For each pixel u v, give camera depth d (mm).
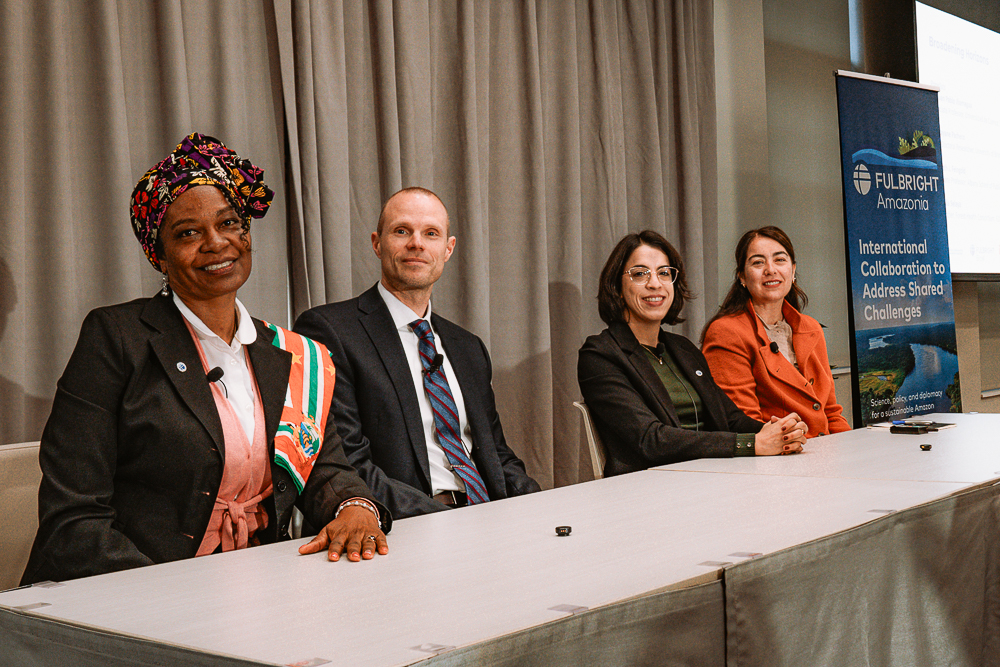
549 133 3355
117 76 2146
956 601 1423
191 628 847
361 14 2711
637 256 2658
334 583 1024
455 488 2156
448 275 3012
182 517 1361
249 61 2480
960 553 1446
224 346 1466
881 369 4012
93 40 2146
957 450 2049
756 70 4285
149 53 2279
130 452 1353
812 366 3098
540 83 3240
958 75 4820
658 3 3709
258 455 1443
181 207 1418
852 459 1968
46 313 2059
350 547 1179
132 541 1315
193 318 1450
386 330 2164
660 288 2631
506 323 3178
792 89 4535
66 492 1268
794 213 4543
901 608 1287
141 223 1465
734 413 2703
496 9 3180
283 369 1516
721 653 983
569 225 3359
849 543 1185
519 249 3213
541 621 828
